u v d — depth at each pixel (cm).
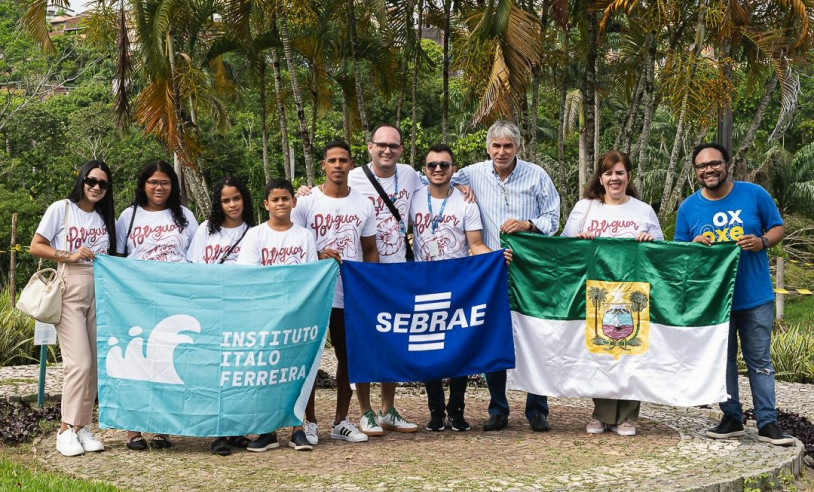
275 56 1691
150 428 627
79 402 632
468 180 725
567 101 3070
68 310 632
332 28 1634
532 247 703
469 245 706
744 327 684
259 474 577
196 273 626
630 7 1262
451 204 698
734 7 1266
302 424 645
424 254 700
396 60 1680
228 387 624
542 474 581
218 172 3456
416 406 864
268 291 628
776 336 1354
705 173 676
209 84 1873
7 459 627
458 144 2553
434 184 693
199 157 1645
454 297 681
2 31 3400
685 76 1288
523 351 709
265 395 629
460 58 1242
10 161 3297
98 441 643
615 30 1533
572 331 702
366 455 630
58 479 558
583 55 1620
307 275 634
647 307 692
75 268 634
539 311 707
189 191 2506
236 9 1519
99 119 3450
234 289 626
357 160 2414
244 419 625
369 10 1444
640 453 644
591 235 700
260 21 1595
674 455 639
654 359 689
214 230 648
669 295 688
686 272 684
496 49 1161
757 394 683
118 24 1537
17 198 3062
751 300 675
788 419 789
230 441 660
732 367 696
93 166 631
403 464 605
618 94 1758
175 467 596
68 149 3406
